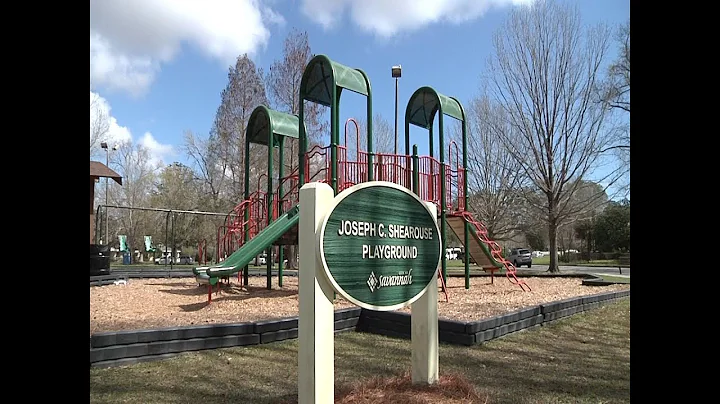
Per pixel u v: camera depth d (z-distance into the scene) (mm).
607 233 43875
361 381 4234
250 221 11695
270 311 7477
